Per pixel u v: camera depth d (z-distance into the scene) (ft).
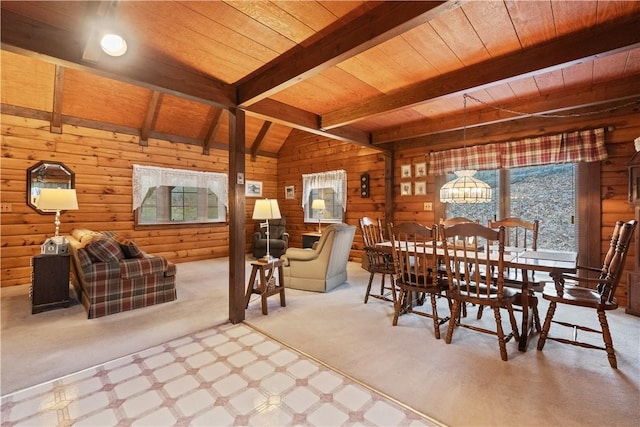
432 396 5.92
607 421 5.22
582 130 12.16
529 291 8.54
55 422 5.18
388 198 18.08
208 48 7.45
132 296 10.83
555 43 7.26
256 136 23.70
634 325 9.22
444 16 6.34
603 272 7.70
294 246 24.47
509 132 13.96
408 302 10.41
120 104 16.83
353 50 6.54
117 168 17.69
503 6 6.02
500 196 14.64
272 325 9.41
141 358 7.36
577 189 12.35
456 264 8.25
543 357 7.40
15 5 5.83
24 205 14.80
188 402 5.73
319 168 22.75
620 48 6.48
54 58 6.45
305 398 5.86
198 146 21.20
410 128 14.75
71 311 10.61
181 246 20.33
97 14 5.90
